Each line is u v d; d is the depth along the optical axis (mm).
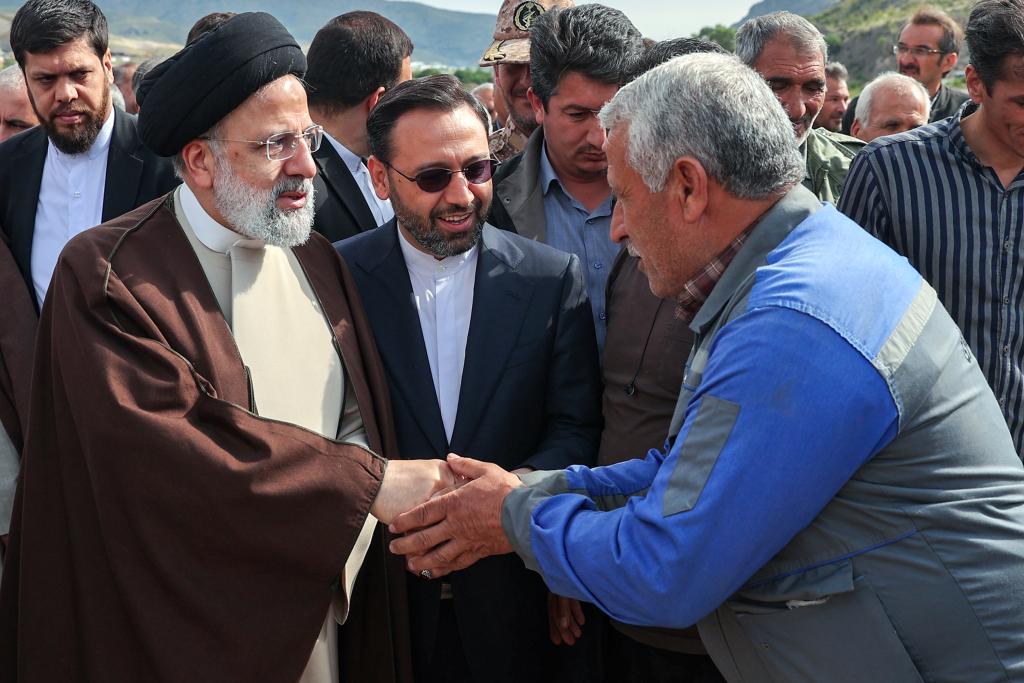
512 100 3678
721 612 1794
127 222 2133
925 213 2621
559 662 2510
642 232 1854
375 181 2408
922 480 1656
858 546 1656
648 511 1692
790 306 1626
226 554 1962
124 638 2002
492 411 2314
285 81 2072
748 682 1805
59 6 3066
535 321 2383
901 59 6168
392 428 2273
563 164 2861
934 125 2688
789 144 1767
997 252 2578
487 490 1998
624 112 1821
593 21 2729
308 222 2154
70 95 3070
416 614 2324
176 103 2006
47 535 2072
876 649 1647
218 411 1949
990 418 1744
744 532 1597
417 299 2428
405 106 2279
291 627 1990
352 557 2105
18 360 2857
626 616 1734
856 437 1590
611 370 2449
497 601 2316
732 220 1792
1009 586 1641
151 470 1906
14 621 2180
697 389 1724
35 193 3215
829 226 1756
